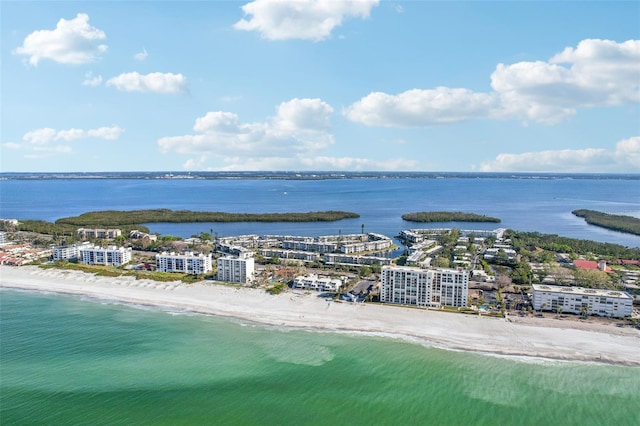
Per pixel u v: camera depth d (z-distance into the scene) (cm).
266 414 14225
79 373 16575
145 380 16112
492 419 14025
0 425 13562
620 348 18300
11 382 15900
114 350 18412
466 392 15412
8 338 19562
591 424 13812
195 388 15612
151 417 14050
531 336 19425
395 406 14638
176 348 18600
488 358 17662
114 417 14025
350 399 15012
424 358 17675
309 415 14200
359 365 17188
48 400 14862
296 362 17425
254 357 17812
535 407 14612
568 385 15800
